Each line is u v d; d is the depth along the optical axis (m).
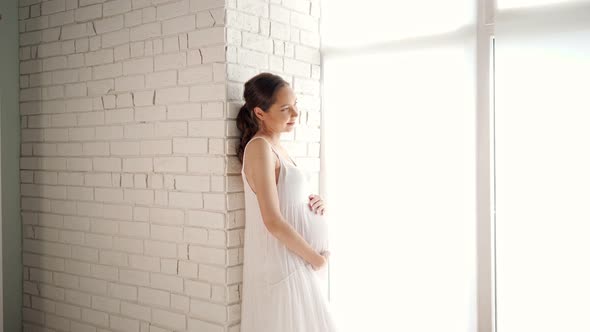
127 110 2.80
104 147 2.91
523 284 2.34
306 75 2.90
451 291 2.59
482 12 2.50
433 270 2.64
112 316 2.89
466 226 2.55
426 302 2.66
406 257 2.72
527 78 2.32
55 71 3.13
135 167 2.78
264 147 2.30
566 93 2.23
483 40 2.50
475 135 2.53
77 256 3.05
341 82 2.94
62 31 3.08
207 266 2.50
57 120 3.13
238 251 2.48
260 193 2.27
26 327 3.28
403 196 2.73
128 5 2.78
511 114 2.36
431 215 2.64
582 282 2.21
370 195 2.83
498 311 2.41
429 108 2.65
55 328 3.16
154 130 2.69
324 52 3.00
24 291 3.29
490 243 2.49
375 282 2.81
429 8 2.66
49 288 3.19
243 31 2.52
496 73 2.40
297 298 2.31
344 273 2.92
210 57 2.46
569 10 2.22
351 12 2.90
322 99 3.00
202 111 2.50
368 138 2.84
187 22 2.55
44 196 3.21
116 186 2.87
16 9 3.28
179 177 2.60
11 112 3.27
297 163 2.85
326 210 2.78
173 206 2.63
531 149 2.32
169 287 2.65
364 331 2.85
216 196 2.46
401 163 2.73
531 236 2.32
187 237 2.57
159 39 2.66
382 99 2.80
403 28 2.73
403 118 2.73
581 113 2.20
